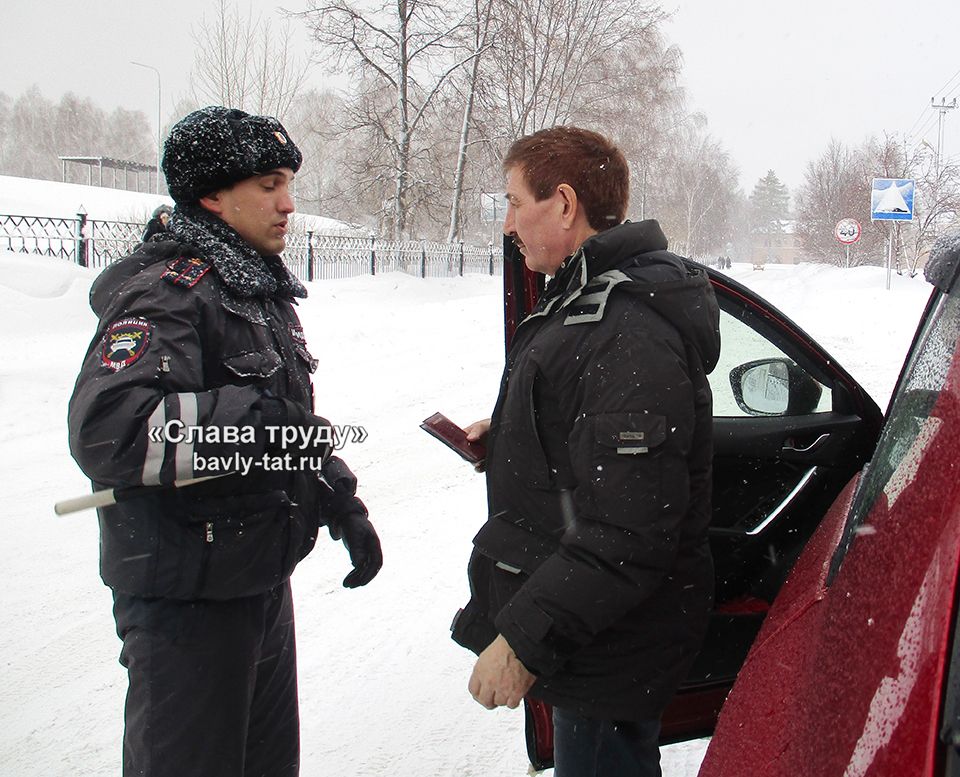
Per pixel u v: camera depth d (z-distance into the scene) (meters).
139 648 1.86
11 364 8.95
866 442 2.69
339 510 2.25
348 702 3.22
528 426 1.82
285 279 2.12
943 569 0.98
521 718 3.14
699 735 2.40
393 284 21.50
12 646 3.65
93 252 15.61
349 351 10.94
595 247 1.78
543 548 1.85
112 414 1.68
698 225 64.00
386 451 6.53
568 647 1.69
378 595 4.11
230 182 1.94
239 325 1.91
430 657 3.55
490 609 1.98
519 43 27.56
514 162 2.00
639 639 1.86
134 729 1.87
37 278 12.66
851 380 2.70
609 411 1.68
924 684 0.93
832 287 22.06
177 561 1.81
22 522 5.06
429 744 2.97
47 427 7.16
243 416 1.73
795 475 2.74
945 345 1.36
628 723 2.04
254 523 1.88
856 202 37.62
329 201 30.55
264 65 20.84
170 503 1.82
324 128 31.31
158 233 2.00
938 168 30.53
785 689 1.36
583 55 29.41
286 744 2.22
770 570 2.62
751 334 2.71
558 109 29.52
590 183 1.94
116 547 1.84
